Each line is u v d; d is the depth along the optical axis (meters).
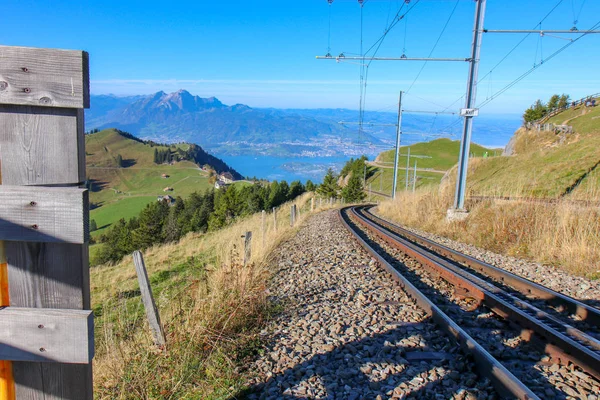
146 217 41.34
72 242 1.56
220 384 3.67
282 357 4.12
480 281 7.09
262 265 8.12
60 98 1.50
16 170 1.54
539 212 11.16
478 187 23.67
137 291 9.31
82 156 1.62
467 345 3.96
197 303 5.07
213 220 44.25
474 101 14.43
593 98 47.88
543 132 41.31
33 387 1.70
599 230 9.30
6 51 1.46
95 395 3.69
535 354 4.11
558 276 7.82
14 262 1.61
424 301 5.56
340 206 34.78
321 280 7.35
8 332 1.59
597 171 17.80
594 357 3.60
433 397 3.27
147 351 4.22
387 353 4.17
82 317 1.59
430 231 16.02
